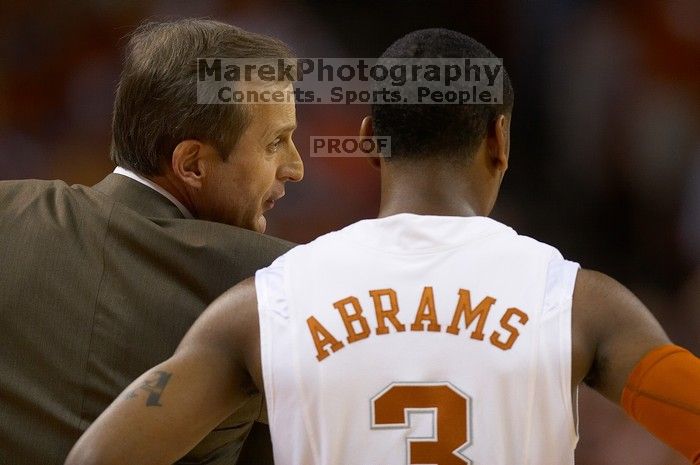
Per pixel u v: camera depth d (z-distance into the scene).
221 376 5.95
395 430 5.72
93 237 7.38
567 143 26.12
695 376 5.54
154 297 7.30
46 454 7.09
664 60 26.06
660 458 17.39
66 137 26.20
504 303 5.82
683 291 24.23
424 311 5.85
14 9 26.61
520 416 5.68
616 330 5.76
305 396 5.80
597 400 17.95
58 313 7.22
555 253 6.05
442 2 26.97
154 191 7.81
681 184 25.62
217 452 7.25
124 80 7.83
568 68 26.30
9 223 7.46
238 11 26.75
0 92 26.27
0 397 7.12
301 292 5.97
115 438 5.69
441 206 6.20
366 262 6.02
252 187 7.86
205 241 7.42
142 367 7.25
